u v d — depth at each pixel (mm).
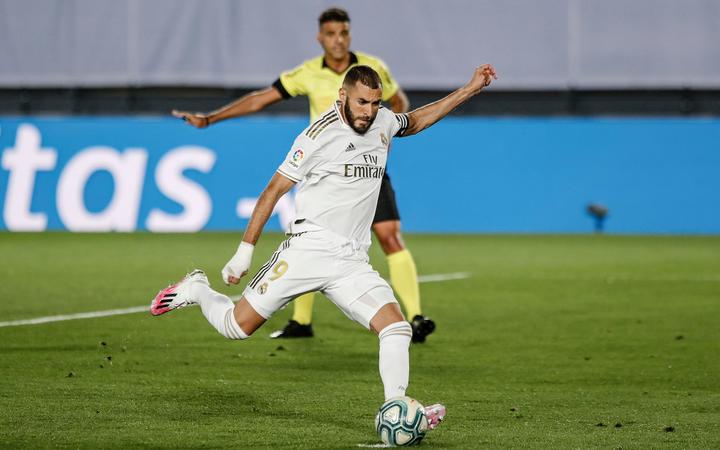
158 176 63344
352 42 67188
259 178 63281
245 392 22562
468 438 18656
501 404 21719
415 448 17891
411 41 67125
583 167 64062
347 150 19203
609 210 64000
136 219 63094
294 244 19562
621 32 66875
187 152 63438
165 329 31125
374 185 19609
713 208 63594
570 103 69188
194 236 61469
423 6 67000
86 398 21719
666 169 63844
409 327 19031
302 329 30281
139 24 68188
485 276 45219
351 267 19359
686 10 66500
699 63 66688
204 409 20859
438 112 20875
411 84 67312
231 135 63625
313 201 19516
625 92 69000
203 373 24703
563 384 23922
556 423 19938
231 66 67812
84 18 68438
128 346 28312
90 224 63125
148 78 68375
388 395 18469
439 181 64062
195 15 67812
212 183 63281
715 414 20781
